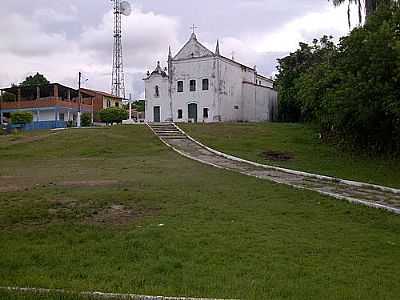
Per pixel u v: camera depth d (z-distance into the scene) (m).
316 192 13.00
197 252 7.12
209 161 21.73
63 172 17.58
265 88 56.09
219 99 50.09
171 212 9.78
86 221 8.99
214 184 14.01
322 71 25.61
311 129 33.03
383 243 8.02
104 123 60.03
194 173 16.89
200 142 29.14
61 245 7.44
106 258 6.81
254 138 30.30
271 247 7.48
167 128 35.81
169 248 7.26
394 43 17.12
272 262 6.73
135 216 9.46
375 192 13.76
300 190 13.24
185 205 10.52
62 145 28.36
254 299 5.24
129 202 10.65
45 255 6.92
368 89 18.41
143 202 10.67
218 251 7.18
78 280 5.87
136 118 66.75
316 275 6.25
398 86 17.94
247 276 6.11
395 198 12.66
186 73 51.66
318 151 25.22
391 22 19.06
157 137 31.64
